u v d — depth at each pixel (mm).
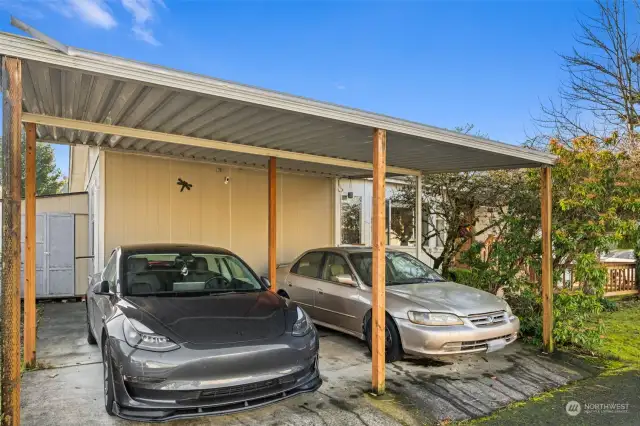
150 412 3242
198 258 5141
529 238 6906
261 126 5027
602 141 8852
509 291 7141
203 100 4117
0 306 2895
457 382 4852
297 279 7148
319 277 6836
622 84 13266
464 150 5871
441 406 4207
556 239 6410
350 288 6152
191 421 3703
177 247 5262
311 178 10883
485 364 5508
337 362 5375
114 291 4441
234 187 9438
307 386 3842
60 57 2898
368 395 4398
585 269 6246
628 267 10844
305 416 3877
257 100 3744
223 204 9258
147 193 8242
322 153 6742
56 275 9398
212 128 5215
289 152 6516
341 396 4352
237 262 5371
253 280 5176
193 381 3299
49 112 4699
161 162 8422
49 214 9391
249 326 3809
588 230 6328
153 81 3244
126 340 3436
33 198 5086
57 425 3539
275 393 3598
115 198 7891
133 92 3961
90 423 3578
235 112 4484
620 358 5844
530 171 7180
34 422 3584
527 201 7195
